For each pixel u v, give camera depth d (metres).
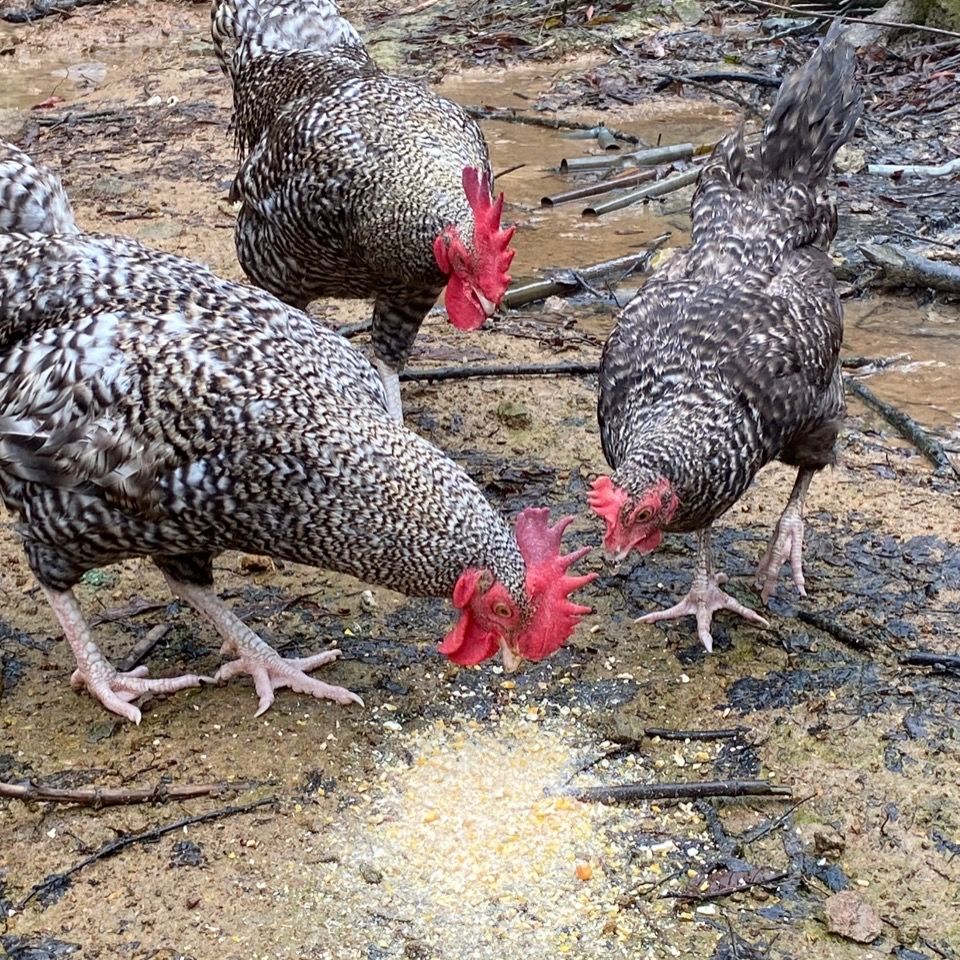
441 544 1.07
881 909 1.00
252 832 1.07
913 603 1.29
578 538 1.39
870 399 1.62
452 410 1.61
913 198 2.14
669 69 2.88
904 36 2.78
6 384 1.10
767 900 1.01
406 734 1.16
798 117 1.35
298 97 1.52
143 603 1.30
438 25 3.33
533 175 2.34
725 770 1.12
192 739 1.15
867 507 1.42
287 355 1.11
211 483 1.06
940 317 1.83
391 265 1.42
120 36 3.43
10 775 1.11
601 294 1.89
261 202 1.48
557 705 1.19
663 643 1.26
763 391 1.17
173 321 1.10
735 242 1.30
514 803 1.08
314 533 1.09
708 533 1.27
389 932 0.99
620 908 1.00
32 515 1.12
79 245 1.15
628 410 1.20
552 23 3.22
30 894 1.01
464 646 1.08
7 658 1.24
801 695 1.19
